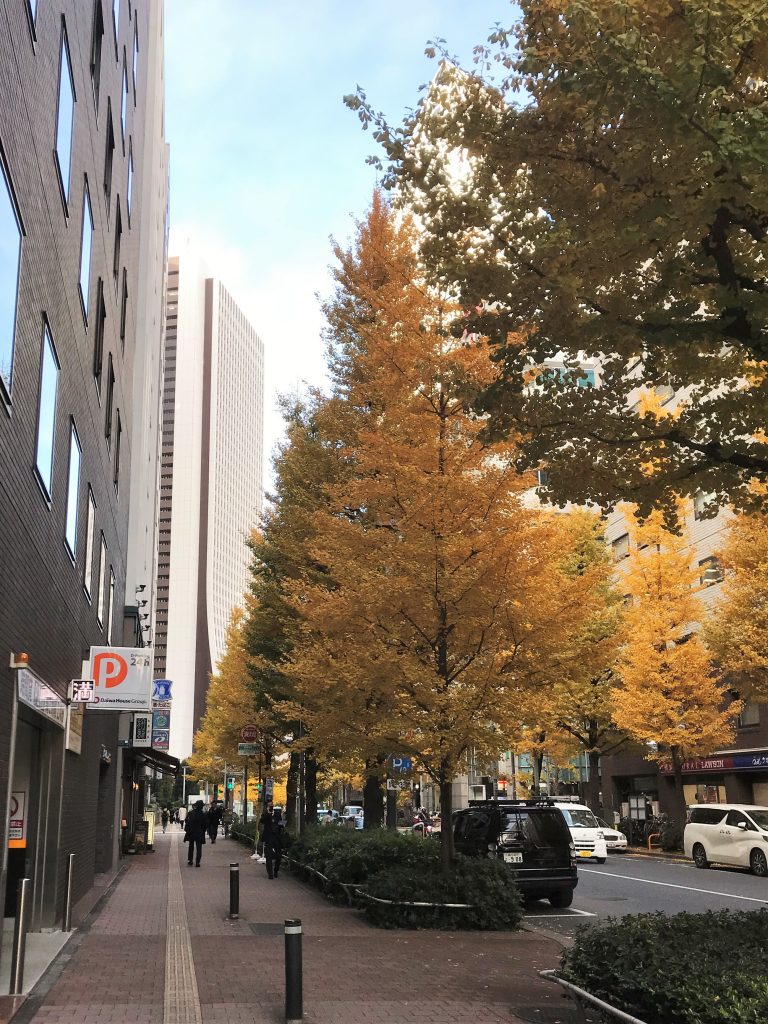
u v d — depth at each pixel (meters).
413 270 14.05
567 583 13.13
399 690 12.98
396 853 15.08
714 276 7.97
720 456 8.52
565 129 7.48
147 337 40.00
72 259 12.78
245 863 26.61
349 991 8.32
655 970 6.39
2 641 8.24
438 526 12.82
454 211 8.23
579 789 46.31
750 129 6.16
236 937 11.63
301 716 15.65
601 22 6.59
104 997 8.01
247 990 8.33
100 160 16.83
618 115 7.07
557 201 7.80
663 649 30.70
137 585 34.84
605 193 7.38
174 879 20.84
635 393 36.56
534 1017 7.30
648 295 8.14
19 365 8.77
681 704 29.64
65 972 9.23
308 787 24.14
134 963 9.74
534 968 9.59
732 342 8.33
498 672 12.72
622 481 9.30
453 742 12.33
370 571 13.09
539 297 8.16
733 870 23.52
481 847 15.45
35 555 9.94
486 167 8.20
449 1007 7.69
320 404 18.72
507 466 12.76
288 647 22.03
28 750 12.34
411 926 12.42
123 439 24.08
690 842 25.19
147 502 43.69
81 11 13.52
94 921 13.15
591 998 6.82
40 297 9.98
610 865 25.62
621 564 39.53
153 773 71.94
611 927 7.76
